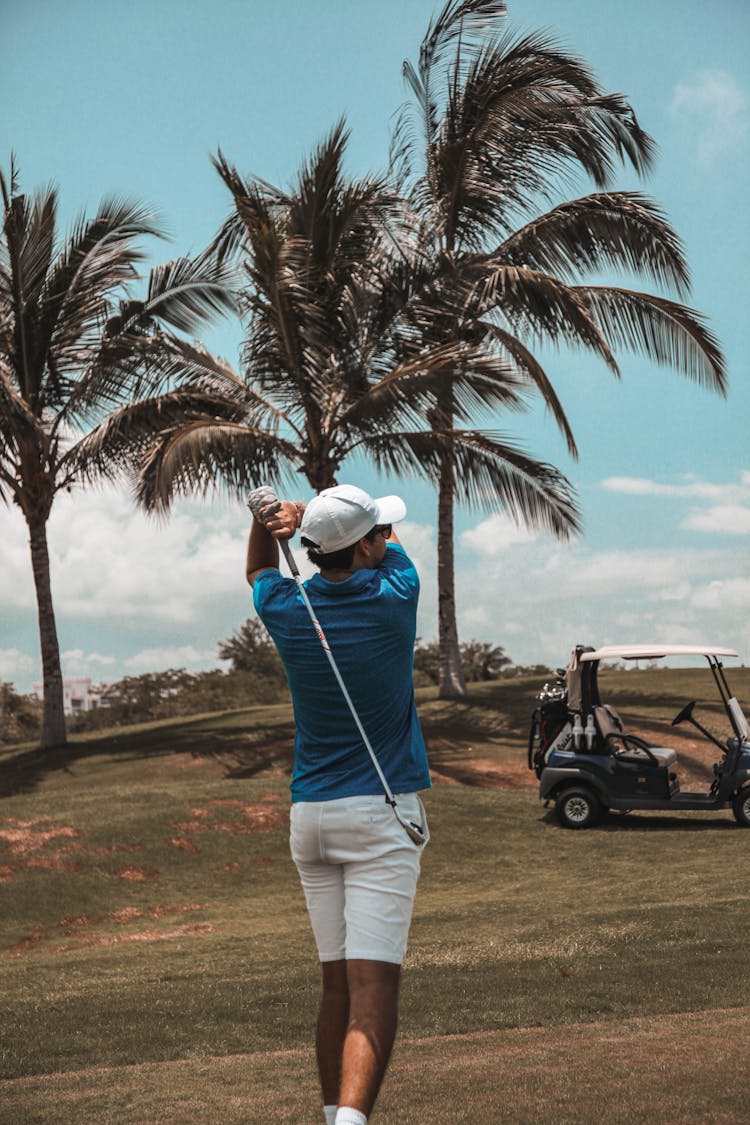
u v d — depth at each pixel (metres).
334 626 2.73
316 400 19.78
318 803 2.72
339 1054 2.80
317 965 7.98
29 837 13.57
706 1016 5.56
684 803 14.03
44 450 21.14
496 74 21.50
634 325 20.91
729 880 11.02
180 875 12.78
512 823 14.60
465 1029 5.59
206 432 19.09
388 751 2.76
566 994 6.34
